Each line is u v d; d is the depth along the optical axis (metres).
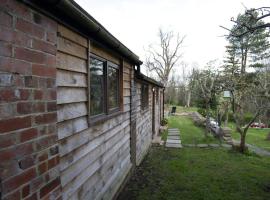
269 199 4.32
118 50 3.45
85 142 2.62
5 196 1.30
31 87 1.52
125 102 4.57
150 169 5.93
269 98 8.45
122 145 4.38
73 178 2.31
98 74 3.20
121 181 4.17
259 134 13.83
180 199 4.23
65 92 2.16
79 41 2.39
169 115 22.50
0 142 1.27
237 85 10.26
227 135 10.34
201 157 7.23
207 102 10.74
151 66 30.34
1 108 1.28
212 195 4.43
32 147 1.53
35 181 1.55
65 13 1.82
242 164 6.54
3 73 1.29
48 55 1.72
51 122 1.75
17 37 1.40
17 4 1.40
